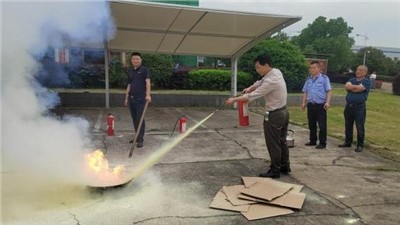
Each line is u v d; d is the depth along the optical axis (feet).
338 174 14.55
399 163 16.58
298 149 18.72
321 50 139.85
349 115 18.97
